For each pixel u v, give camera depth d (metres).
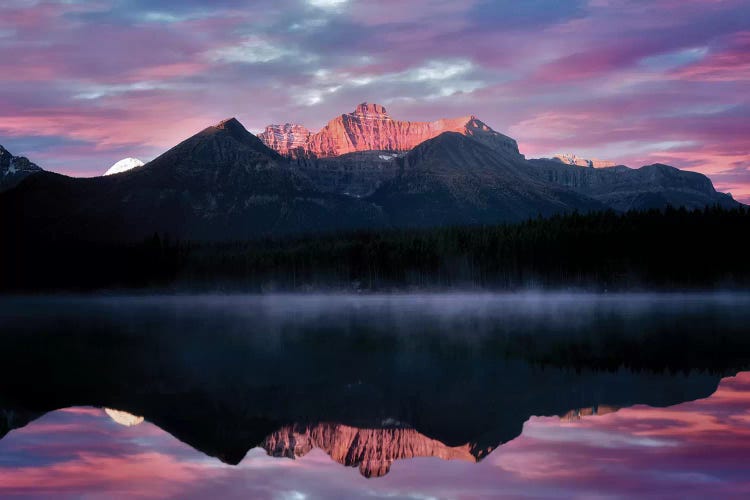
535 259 184.62
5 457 32.78
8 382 50.06
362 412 40.97
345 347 68.56
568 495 27.28
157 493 28.36
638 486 28.06
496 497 27.41
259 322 104.50
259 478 30.06
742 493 27.11
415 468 30.94
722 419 38.28
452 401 43.22
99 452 33.56
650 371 52.88
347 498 27.62
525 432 36.38
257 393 45.84
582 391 45.75
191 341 76.38
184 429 37.69
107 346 72.06
